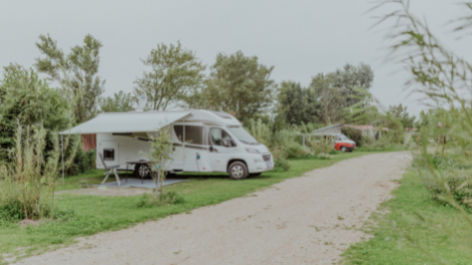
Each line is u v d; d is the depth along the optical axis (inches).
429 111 54.6
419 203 324.8
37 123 572.7
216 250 210.5
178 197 369.7
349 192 433.1
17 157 298.0
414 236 69.5
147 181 560.4
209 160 568.1
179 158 574.6
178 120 578.2
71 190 482.3
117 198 400.5
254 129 940.0
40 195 303.3
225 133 567.5
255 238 237.5
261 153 568.4
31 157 294.7
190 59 1089.4
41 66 1000.9
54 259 191.8
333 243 221.3
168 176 625.0
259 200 391.9
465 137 54.4
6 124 533.6
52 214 284.5
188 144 572.7
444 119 54.7
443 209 267.6
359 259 186.5
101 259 192.9
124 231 257.8
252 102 1879.9
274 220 293.9
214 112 589.3
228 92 1829.5
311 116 1578.5
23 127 542.6
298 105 1659.7
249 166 556.7
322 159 961.5
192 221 291.9
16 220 272.2
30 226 256.4
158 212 319.0
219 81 1712.6
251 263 186.7
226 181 544.4
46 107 584.1
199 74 1128.8
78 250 209.5
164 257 197.3
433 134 56.5
